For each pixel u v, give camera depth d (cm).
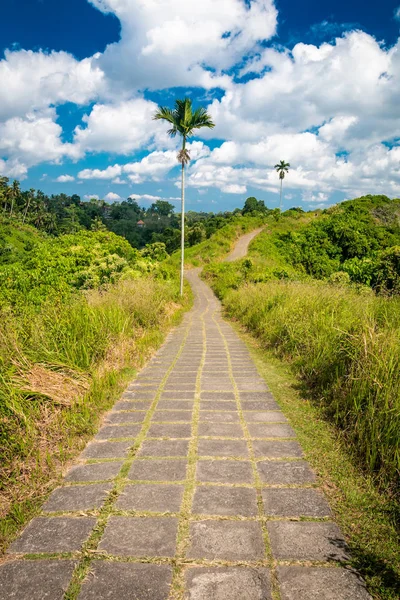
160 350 726
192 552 208
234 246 4816
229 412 404
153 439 342
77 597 180
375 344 384
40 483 275
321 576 192
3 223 7575
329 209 5450
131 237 11800
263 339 788
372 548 210
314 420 381
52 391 402
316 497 256
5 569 198
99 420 383
